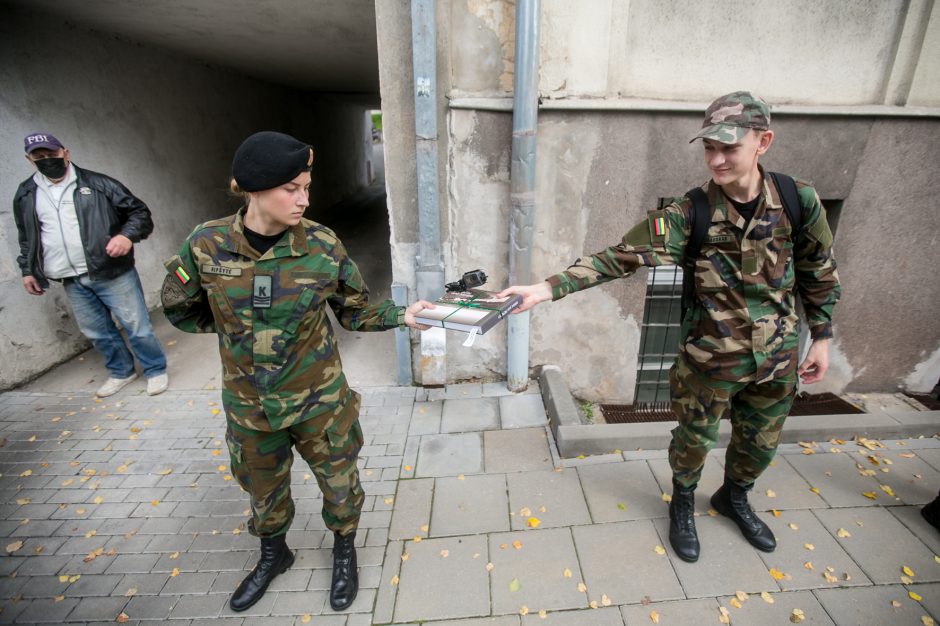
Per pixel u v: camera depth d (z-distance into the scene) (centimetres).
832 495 260
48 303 401
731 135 154
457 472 280
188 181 598
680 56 294
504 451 296
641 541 232
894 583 212
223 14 420
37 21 398
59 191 314
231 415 171
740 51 293
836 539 233
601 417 355
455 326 164
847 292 340
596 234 324
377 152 2267
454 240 331
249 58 616
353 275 179
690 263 187
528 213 307
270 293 158
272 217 150
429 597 208
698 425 200
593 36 286
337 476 187
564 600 206
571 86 294
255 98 792
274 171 139
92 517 256
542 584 212
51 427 328
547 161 308
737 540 232
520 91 284
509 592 209
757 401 199
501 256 335
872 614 199
